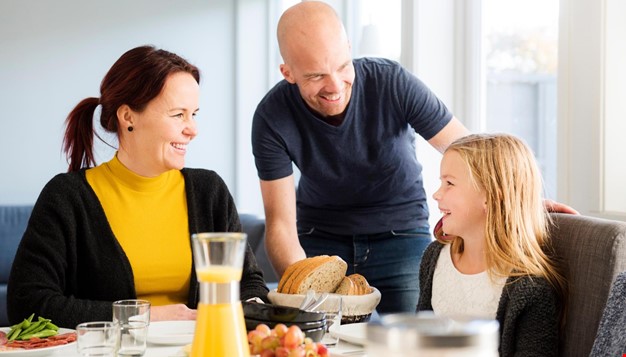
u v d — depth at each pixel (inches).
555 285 66.2
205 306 41.4
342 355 53.3
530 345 64.4
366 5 171.6
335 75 84.8
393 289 100.2
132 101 77.4
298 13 85.0
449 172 71.3
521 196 68.9
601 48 96.7
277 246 96.0
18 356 58.0
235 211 85.9
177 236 80.0
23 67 225.6
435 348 28.9
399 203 99.9
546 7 116.1
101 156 194.7
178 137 78.4
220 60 239.9
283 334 47.2
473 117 136.2
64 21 228.1
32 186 227.1
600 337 58.1
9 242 201.9
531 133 120.4
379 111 94.4
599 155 97.6
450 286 72.8
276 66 235.1
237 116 239.6
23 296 74.2
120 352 55.4
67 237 77.4
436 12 138.4
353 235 100.3
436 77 138.6
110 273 77.5
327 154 95.9
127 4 232.5
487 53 132.6
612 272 62.6
